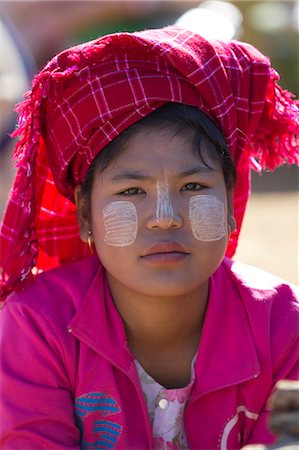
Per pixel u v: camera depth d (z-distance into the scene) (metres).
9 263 5.25
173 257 4.81
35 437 4.91
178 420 5.11
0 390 5.02
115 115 4.92
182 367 5.22
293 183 19.61
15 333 5.07
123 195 4.91
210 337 5.13
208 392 5.02
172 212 4.80
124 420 4.97
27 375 5.00
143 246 4.84
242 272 5.45
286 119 5.58
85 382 4.99
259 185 19.42
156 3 18.69
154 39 5.02
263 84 5.42
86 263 5.39
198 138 4.93
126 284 4.93
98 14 18.38
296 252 13.27
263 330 5.16
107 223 4.94
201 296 5.16
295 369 5.20
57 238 5.62
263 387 5.12
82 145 5.07
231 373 5.05
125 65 4.99
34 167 5.22
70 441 4.96
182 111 4.94
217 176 5.00
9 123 12.09
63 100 5.10
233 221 5.28
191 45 5.09
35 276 5.37
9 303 5.20
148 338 5.16
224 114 5.09
